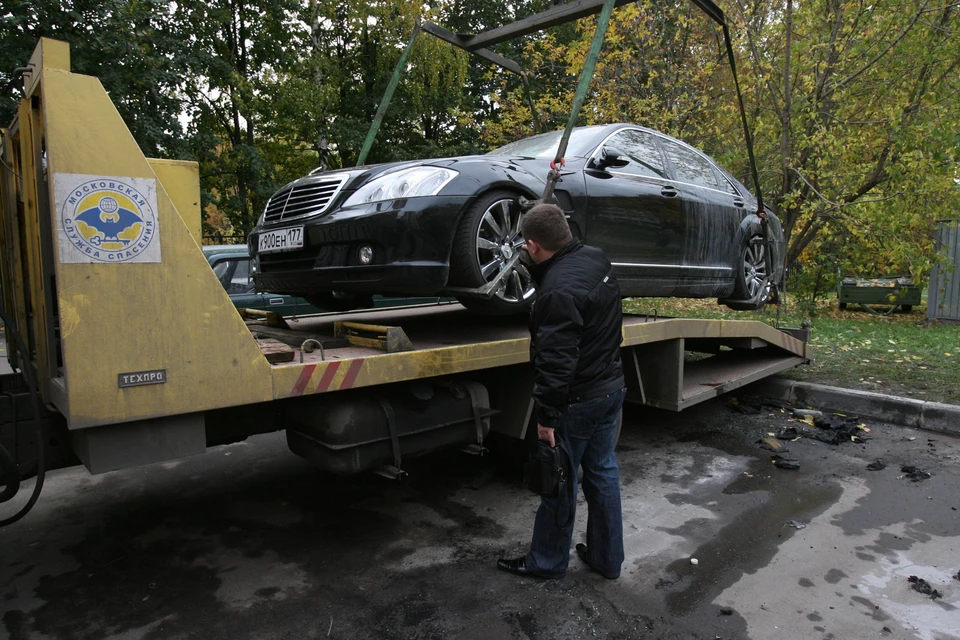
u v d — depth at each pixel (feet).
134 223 6.78
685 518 11.59
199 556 10.24
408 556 10.20
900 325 39.65
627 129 16.29
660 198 15.67
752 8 41.04
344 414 8.93
